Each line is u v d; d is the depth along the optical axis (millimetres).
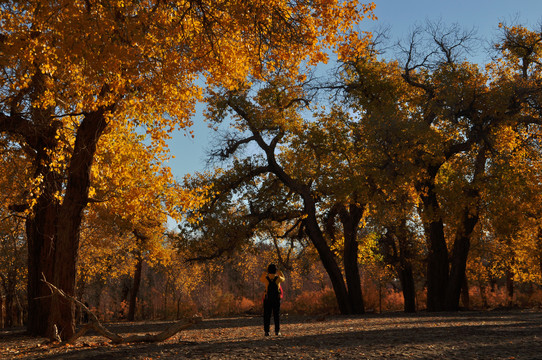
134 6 9344
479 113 26984
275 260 45656
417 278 44906
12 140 14945
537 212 29359
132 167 14898
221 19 11281
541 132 28078
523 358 6121
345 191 24922
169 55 10664
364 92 28641
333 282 29031
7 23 10102
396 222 31000
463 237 28391
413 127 24609
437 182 30312
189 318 10836
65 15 9023
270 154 30312
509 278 41969
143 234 30922
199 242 30016
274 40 11148
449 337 9172
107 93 10875
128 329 19297
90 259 36031
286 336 10836
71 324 12219
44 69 10031
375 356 6703
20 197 15117
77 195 12602
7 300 40938
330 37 11094
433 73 27750
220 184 29922
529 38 29812
